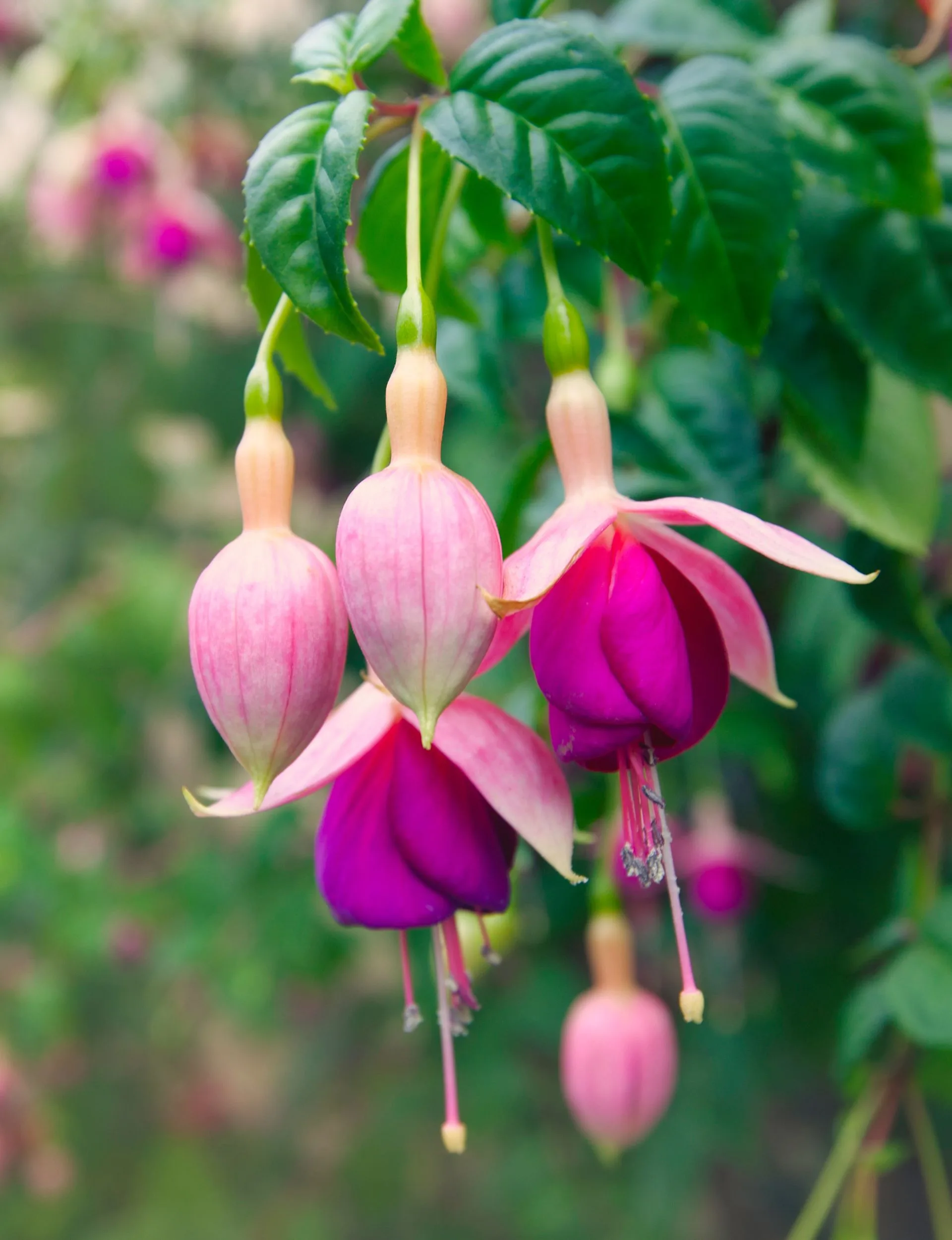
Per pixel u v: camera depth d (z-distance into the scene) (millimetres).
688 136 384
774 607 647
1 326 1281
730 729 677
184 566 1247
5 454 1359
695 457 450
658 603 344
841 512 423
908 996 448
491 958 368
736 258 383
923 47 435
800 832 851
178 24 1089
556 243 473
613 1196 1165
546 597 348
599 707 342
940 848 498
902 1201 1202
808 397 416
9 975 1158
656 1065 478
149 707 1186
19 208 1184
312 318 344
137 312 1251
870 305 408
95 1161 1390
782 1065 1041
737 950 920
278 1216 1368
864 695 503
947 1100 521
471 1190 1322
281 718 343
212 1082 1468
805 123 402
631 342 540
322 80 361
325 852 363
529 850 429
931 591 492
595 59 350
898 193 398
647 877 351
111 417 1295
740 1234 1225
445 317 428
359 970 1276
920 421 425
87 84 1079
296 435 1118
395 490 335
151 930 1107
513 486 426
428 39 372
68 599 1260
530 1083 1201
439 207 397
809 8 458
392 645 333
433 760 360
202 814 357
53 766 1183
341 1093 1409
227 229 1137
